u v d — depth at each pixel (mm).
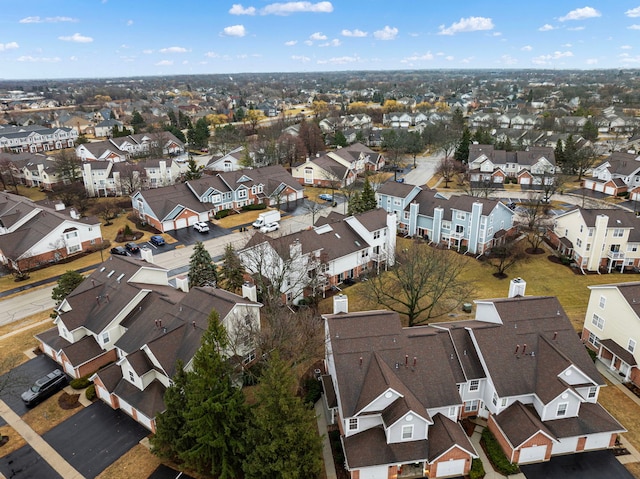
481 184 104438
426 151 156625
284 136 140875
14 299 58031
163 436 31875
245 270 56344
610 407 37781
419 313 48594
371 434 32750
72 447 34969
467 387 36219
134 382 38562
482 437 35125
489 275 63062
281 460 28531
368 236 62438
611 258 63000
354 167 118938
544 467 32438
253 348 41281
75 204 93938
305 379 41406
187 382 32562
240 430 31422
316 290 54469
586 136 149375
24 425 37312
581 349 37000
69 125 191625
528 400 35125
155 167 109312
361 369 34781
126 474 32500
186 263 68188
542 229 75188
